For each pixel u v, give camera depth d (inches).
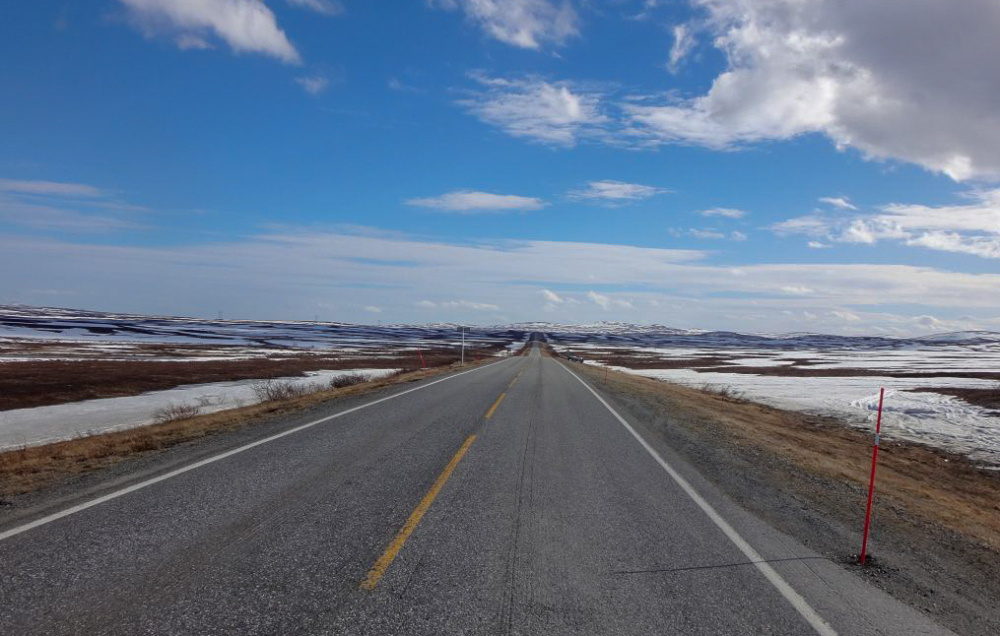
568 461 365.1
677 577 186.1
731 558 205.3
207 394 1047.0
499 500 268.1
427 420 517.7
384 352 2992.1
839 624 158.4
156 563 181.2
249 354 2453.2
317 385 1085.1
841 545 227.6
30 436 633.6
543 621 152.3
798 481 345.4
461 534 218.5
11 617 144.7
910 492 379.9
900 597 179.2
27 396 954.7
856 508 289.7
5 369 1342.3
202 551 192.5
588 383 1087.6
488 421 525.7
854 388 1478.8
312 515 235.3
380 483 291.1
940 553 229.3
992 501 475.5
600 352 4217.5
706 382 1625.2
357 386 930.7
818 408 1079.6
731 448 449.7
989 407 1072.8
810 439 642.2
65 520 221.3
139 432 473.4
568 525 235.5
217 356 2253.9
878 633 154.6
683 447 439.5
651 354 4035.4
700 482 323.0
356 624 146.3
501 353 3607.3
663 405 765.9
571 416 591.2
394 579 175.0
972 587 194.1
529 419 552.7
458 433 452.8
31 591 159.2
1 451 502.9
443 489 283.3
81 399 955.3
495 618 152.7
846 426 879.7
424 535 215.8
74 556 185.0
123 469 311.0
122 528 213.5
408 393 773.3
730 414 768.3
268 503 250.5
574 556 201.0
